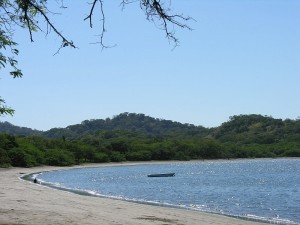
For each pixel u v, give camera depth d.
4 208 23.81
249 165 164.75
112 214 24.36
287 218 30.34
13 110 9.36
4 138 115.94
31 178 75.19
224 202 41.75
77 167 141.00
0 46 8.70
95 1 6.51
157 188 60.72
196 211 31.97
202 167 151.38
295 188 61.53
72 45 7.11
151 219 23.08
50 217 20.42
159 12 6.47
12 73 8.98
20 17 7.73
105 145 177.88
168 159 189.00
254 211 34.69
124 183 71.94
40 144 145.25
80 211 24.94
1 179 62.81
